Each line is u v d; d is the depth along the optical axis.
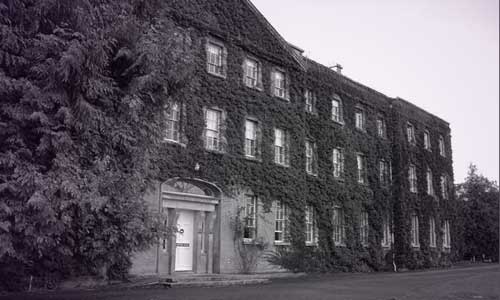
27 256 10.84
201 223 20.77
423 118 40.41
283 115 25.25
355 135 31.06
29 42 10.12
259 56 24.39
